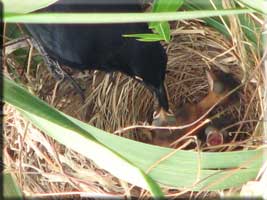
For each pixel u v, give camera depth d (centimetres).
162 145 263
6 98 167
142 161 193
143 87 276
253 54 240
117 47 241
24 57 258
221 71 265
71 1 235
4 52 248
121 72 259
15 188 194
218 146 232
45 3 172
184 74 275
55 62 259
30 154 232
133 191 232
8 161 229
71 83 261
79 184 224
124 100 270
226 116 264
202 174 201
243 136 253
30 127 228
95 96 262
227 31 250
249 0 189
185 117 268
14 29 259
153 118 269
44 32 238
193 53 266
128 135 267
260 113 238
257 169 205
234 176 204
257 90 238
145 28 244
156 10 214
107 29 236
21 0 168
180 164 197
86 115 258
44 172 227
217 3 240
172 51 267
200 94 282
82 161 231
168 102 272
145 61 243
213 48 262
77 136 178
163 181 200
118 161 176
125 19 148
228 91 262
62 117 171
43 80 256
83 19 143
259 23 235
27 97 167
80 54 243
